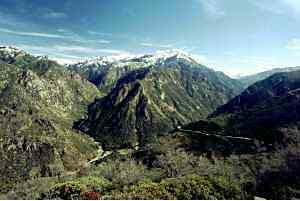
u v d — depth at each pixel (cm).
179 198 4678
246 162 10131
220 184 5431
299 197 6334
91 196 4847
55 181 10794
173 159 11000
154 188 4900
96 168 11825
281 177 7575
